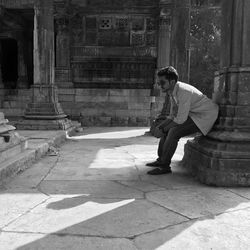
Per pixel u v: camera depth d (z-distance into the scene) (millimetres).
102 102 13898
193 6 15445
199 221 2748
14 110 14172
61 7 13500
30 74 16625
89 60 14336
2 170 3859
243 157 3855
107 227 2607
